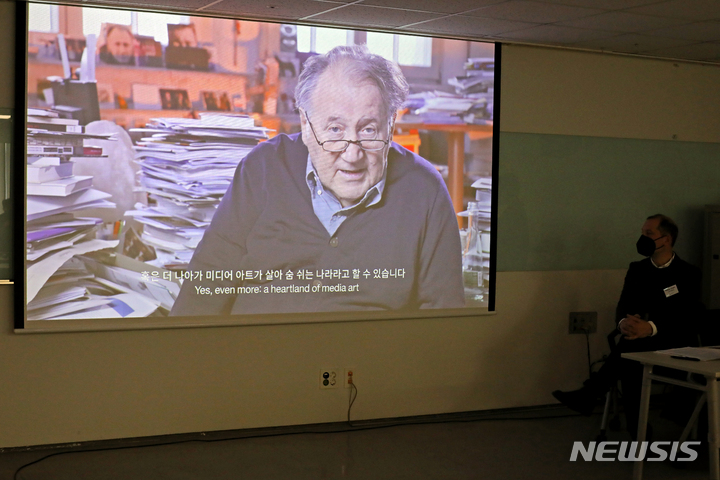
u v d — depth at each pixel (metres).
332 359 4.24
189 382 3.96
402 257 4.34
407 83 4.29
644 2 3.51
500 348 4.67
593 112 4.86
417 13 3.79
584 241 4.89
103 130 3.71
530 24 4.04
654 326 3.88
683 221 5.20
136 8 3.72
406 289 4.36
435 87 4.36
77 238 3.70
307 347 4.18
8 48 3.58
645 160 5.05
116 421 3.84
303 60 4.07
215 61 3.90
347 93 4.16
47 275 3.66
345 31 4.14
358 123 4.19
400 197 4.31
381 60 4.23
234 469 3.48
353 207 4.21
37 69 3.60
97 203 3.73
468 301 4.52
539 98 4.69
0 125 3.58
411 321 4.42
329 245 4.18
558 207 4.80
